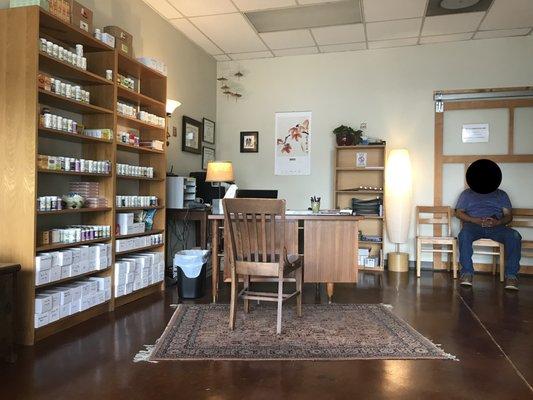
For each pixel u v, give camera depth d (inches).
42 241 98.4
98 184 119.1
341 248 128.5
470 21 173.2
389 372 79.8
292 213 133.1
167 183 159.8
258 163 221.9
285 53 213.6
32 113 91.6
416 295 144.6
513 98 192.5
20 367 80.4
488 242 174.7
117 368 80.4
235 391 71.6
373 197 208.2
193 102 199.8
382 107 206.2
